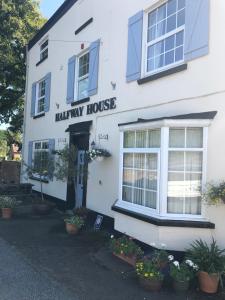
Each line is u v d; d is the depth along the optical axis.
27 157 18.31
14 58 22.09
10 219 12.17
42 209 13.01
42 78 17.02
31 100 18.22
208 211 7.30
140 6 9.77
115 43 10.84
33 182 17.23
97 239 9.58
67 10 14.39
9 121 25.70
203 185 7.36
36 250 8.59
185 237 7.39
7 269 7.20
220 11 7.32
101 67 11.54
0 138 38.50
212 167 7.25
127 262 7.66
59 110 14.73
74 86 13.47
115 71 10.72
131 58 9.90
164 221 7.43
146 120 8.16
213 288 6.27
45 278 6.77
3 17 21.27
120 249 7.81
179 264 6.61
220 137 7.13
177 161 7.61
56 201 14.49
